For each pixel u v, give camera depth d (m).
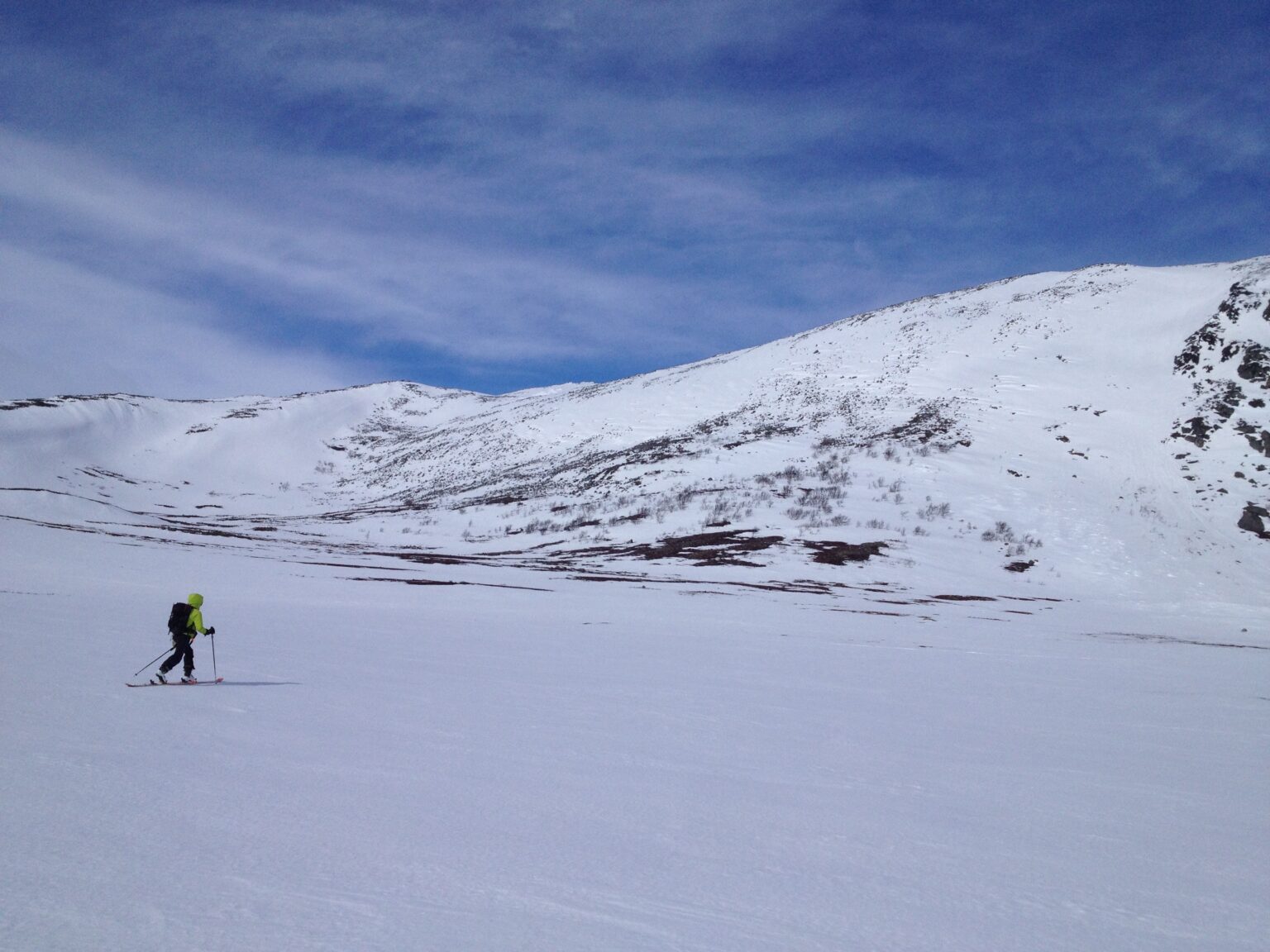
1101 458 69.06
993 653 23.00
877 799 7.22
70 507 72.25
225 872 4.47
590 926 4.14
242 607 22.95
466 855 5.05
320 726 8.62
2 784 5.73
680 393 123.75
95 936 3.58
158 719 8.34
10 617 16.22
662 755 8.37
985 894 5.07
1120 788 8.26
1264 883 5.60
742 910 4.52
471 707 10.38
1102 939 4.48
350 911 4.09
